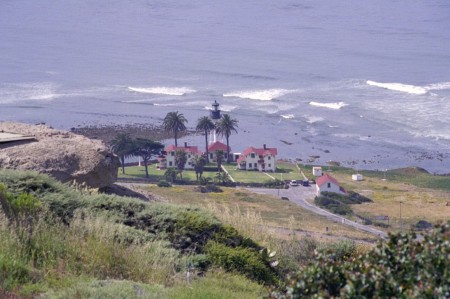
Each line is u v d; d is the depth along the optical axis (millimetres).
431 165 131875
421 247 16938
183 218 33219
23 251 27141
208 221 33281
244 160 126750
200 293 25344
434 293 15453
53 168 37938
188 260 30141
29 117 161750
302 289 17344
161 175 118438
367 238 61156
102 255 28172
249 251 32281
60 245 28328
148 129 150875
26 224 29359
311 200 102125
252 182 115688
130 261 28312
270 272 31766
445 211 92312
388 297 16109
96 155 39562
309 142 147875
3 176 33344
